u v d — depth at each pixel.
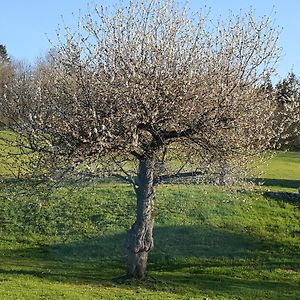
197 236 26.14
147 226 18.03
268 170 45.66
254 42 16.81
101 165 16.17
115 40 16.16
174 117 15.85
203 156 17.22
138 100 15.41
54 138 16.12
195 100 16.02
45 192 18.00
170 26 16.53
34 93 16.81
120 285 17.61
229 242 25.83
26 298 15.02
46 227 27.00
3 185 18.66
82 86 15.81
